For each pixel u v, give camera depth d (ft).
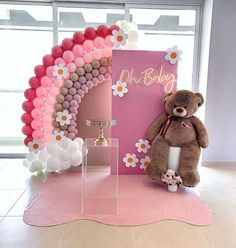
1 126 13.66
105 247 5.44
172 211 7.02
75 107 9.70
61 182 8.92
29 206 7.16
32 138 9.78
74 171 10.02
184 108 8.48
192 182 8.09
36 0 10.96
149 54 9.26
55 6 11.01
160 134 9.10
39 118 9.58
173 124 8.83
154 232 6.01
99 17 11.56
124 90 9.38
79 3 11.06
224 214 6.95
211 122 11.00
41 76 9.45
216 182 9.26
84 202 7.19
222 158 11.27
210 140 11.12
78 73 9.49
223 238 5.83
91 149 9.42
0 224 6.24
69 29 11.56
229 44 10.53
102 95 10.97
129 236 5.84
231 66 10.68
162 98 9.48
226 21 10.38
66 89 9.47
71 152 9.21
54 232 5.96
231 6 10.30
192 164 8.43
